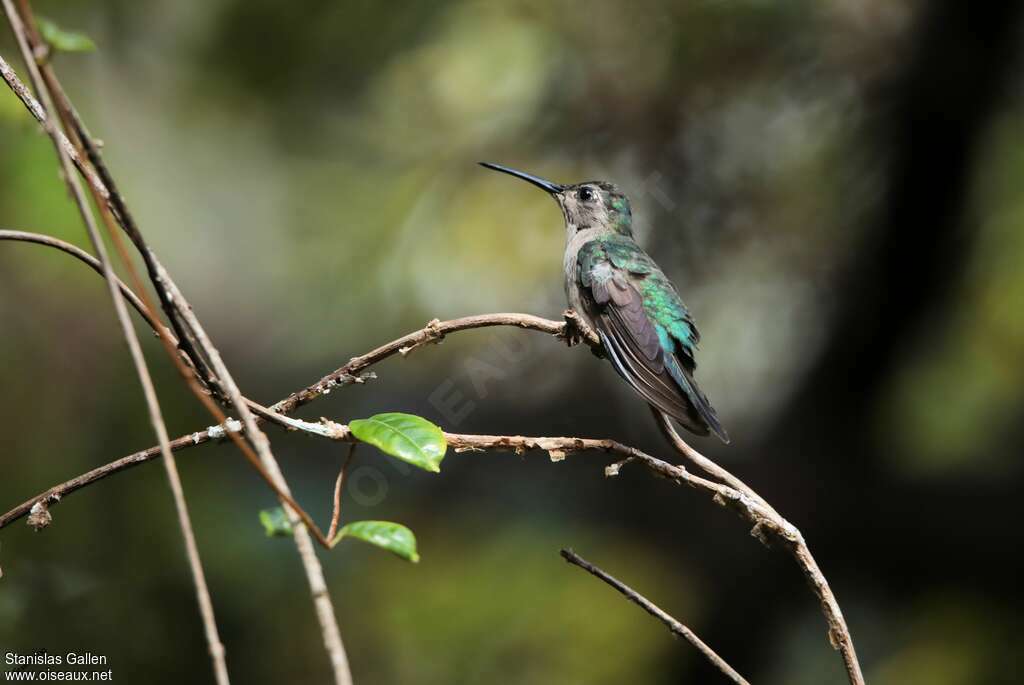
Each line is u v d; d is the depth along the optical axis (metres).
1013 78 10.88
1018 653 10.65
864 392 11.45
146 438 8.70
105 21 10.88
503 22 11.59
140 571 8.23
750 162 11.33
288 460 11.79
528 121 11.72
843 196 11.28
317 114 11.95
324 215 12.33
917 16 10.87
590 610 11.23
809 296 11.62
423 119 11.93
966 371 11.64
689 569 11.59
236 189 13.95
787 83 11.30
